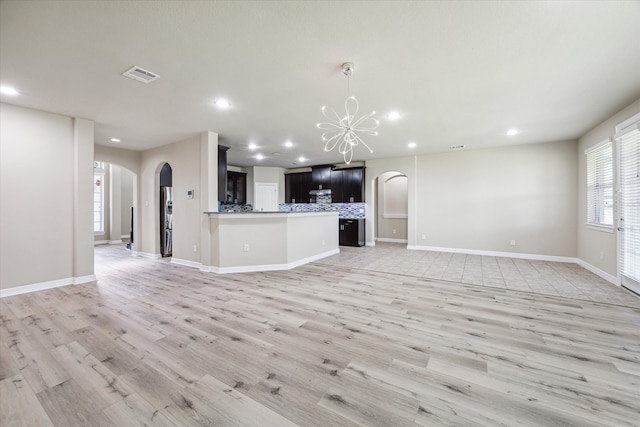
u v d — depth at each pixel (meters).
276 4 1.72
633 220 3.43
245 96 3.18
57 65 2.45
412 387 1.65
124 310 2.88
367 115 3.83
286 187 8.97
